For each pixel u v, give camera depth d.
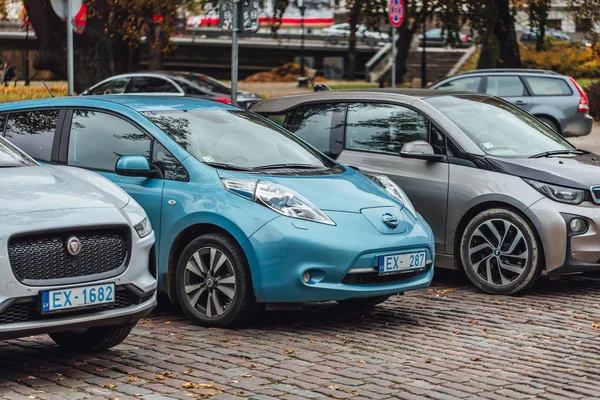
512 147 9.84
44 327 5.84
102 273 6.14
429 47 54.22
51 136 8.76
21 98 37.09
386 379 6.28
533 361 6.87
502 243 9.36
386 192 8.41
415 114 10.05
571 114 21.06
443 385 6.16
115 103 8.64
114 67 30.19
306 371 6.46
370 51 70.12
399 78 39.09
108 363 6.68
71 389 5.98
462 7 28.97
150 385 6.08
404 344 7.34
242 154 8.29
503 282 9.37
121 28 26.27
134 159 7.84
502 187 9.32
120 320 6.23
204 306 7.92
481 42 29.03
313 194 7.79
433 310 8.67
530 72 21.30
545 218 9.11
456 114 10.04
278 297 7.48
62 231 5.96
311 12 74.50
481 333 7.75
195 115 8.62
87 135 8.59
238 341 7.34
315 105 10.71
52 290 5.84
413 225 8.11
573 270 9.21
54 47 26.22
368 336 7.60
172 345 7.21
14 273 5.73
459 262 9.74
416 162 9.86
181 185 7.96
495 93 21.34
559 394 6.02
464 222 9.63
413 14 30.42
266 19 34.41
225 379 6.23
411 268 7.93
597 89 30.11
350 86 51.19
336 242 7.50
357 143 10.30
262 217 7.51
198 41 73.56
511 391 6.05
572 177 9.28
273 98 11.17
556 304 8.97
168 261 8.02
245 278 7.59
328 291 7.49
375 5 29.22
